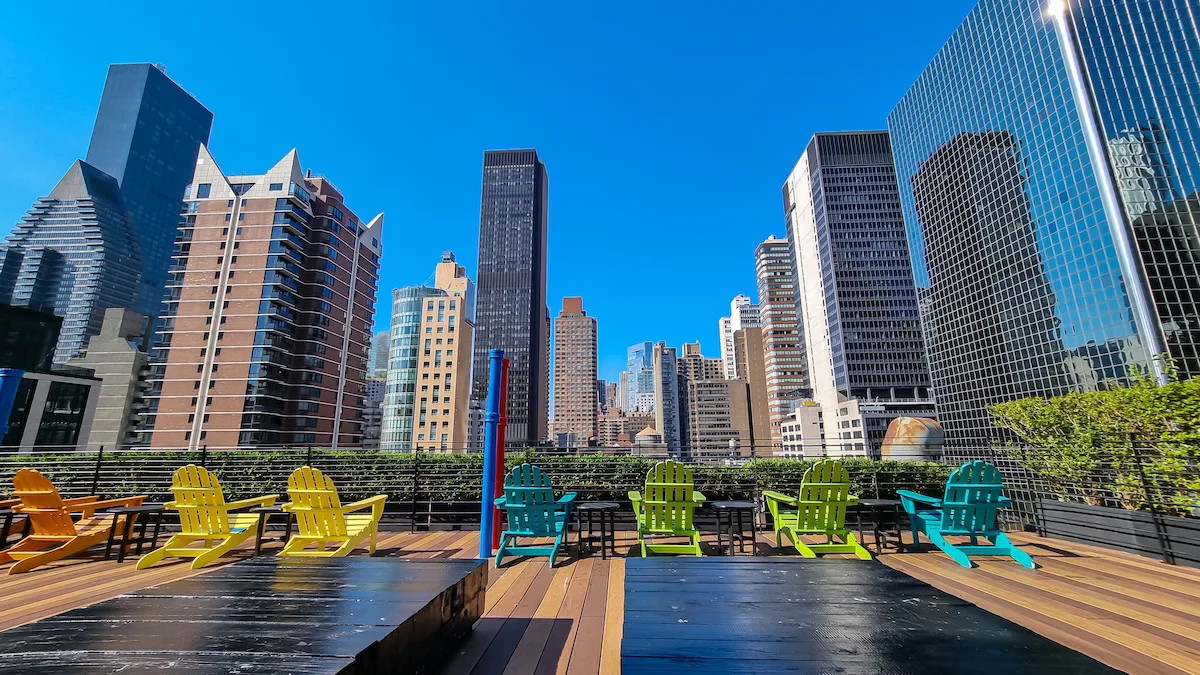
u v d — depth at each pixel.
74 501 5.84
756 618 2.14
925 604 2.32
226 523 5.35
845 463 7.62
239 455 8.77
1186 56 35.72
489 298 149.00
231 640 1.88
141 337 83.88
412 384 98.12
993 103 42.84
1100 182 35.00
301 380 70.81
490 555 5.31
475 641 3.04
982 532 5.20
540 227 162.12
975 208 44.19
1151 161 34.41
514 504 5.04
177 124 174.38
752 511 5.48
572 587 4.25
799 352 134.12
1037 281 38.69
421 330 100.56
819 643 1.86
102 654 1.72
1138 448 5.59
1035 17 39.53
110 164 156.25
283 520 7.93
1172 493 5.29
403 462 8.18
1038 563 5.08
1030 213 39.50
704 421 144.75
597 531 7.28
